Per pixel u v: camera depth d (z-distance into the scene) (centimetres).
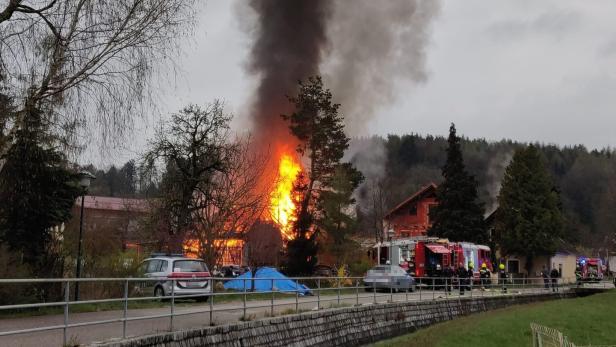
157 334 1125
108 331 1250
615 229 10225
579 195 11362
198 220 3672
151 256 2605
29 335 1189
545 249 6144
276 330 1582
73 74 1521
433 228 5969
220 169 3803
